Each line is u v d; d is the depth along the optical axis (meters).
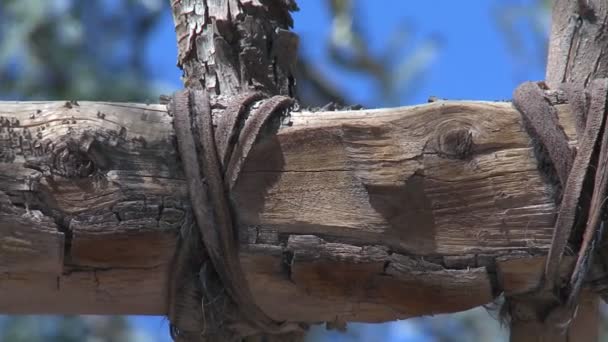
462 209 2.47
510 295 2.50
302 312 2.50
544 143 2.46
